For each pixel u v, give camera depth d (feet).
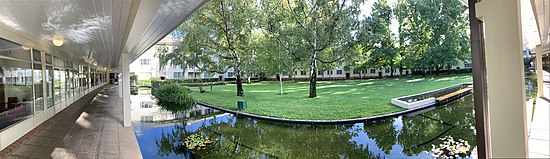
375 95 47.55
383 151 18.66
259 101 43.68
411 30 73.46
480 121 5.49
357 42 42.14
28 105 19.86
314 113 32.35
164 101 47.11
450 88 51.90
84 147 15.29
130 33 14.55
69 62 35.60
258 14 46.19
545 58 20.89
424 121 27.50
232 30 46.44
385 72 90.22
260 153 18.42
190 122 28.96
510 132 4.16
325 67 50.57
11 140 16.47
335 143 20.85
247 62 46.91
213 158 17.22
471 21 5.59
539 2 9.97
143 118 31.17
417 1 70.08
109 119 24.49
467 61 66.49
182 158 17.04
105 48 25.57
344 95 49.47
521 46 4.10
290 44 42.86
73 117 25.50
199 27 46.44
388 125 26.48
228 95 53.67
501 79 4.22
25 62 19.72
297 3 43.98
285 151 18.88
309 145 20.33
